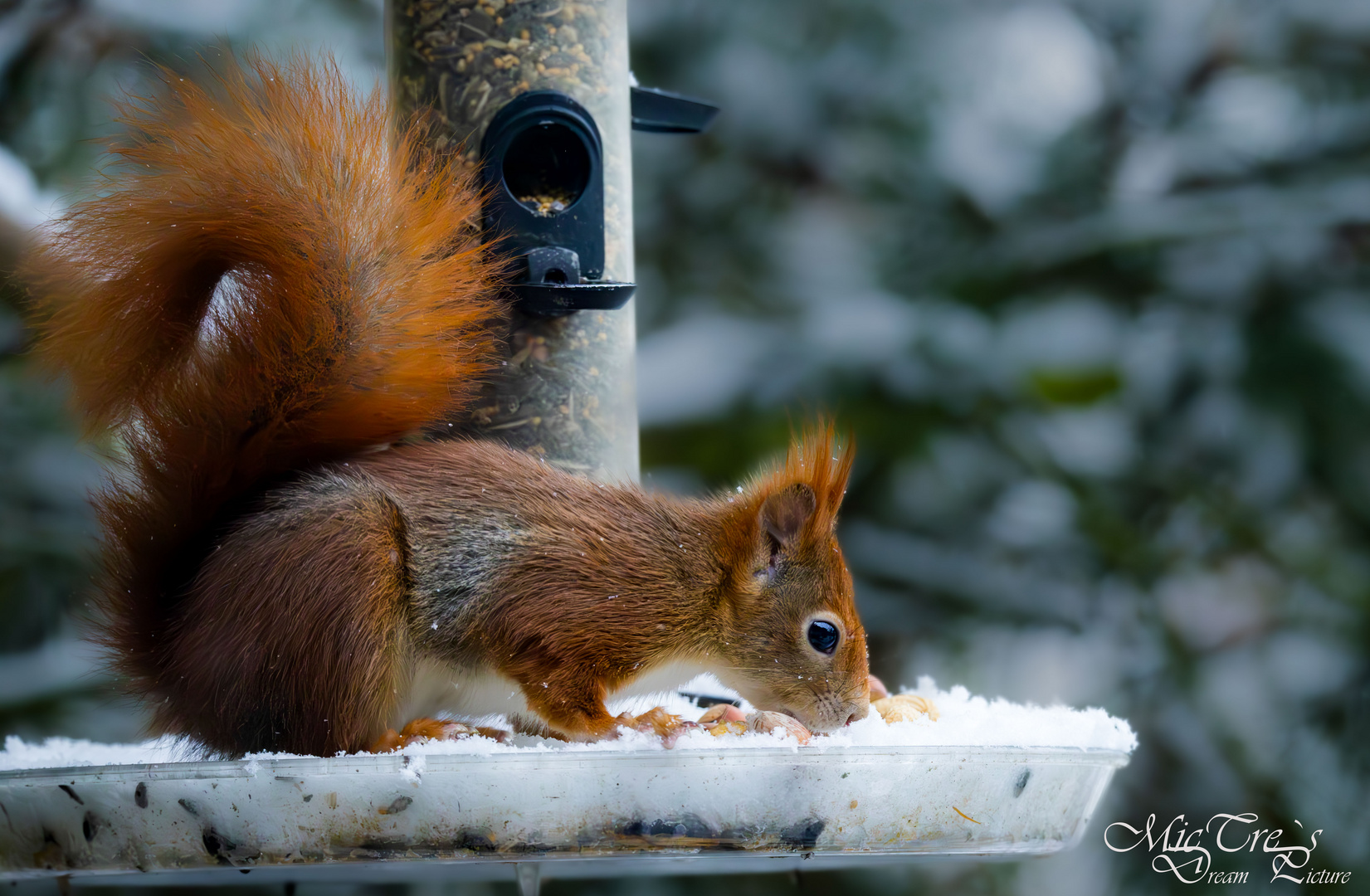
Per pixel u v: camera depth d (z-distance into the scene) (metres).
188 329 6.46
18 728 10.95
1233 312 13.93
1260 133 15.86
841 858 5.95
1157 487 13.51
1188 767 12.62
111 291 6.38
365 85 10.88
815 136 15.76
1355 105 15.52
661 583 6.71
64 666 11.30
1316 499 13.53
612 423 8.12
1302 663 13.58
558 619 6.43
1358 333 13.59
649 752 5.36
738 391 13.47
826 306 14.18
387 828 5.42
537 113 7.68
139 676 6.46
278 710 6.01
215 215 6.37
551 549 6.51
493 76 8.03
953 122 15.90
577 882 12.16
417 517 6.37
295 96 6.66
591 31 8.23
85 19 11.86
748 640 6.95
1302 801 12.52
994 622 13.00
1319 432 13.28
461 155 7.82
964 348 13.34
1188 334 13.91
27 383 10.91
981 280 14.02
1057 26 17.06
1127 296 14.24
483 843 5.43
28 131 11.54
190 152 6.44
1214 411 13.66
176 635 6.27
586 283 7.67
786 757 5.46
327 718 5.99
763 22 16.17
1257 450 13.40
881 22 16.12
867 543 13.27
